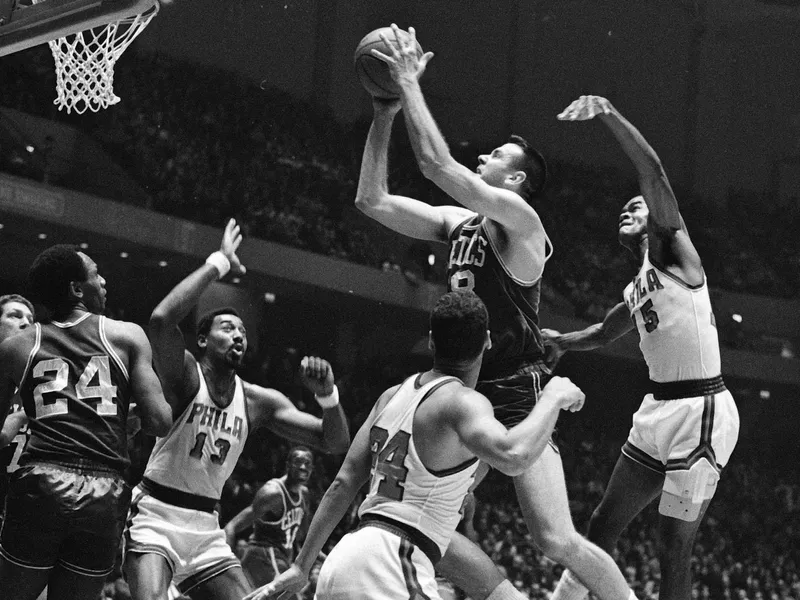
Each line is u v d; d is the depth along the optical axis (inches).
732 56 993.5
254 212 751.7
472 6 940.0
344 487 123.3
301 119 837.2
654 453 169.6
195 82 790.5
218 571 179.0
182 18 798.5
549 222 911.0
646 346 170.7
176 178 733.9
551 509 139.0
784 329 893.8
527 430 111.3
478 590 139.1
